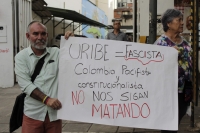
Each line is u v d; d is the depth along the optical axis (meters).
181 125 4.52
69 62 2.75
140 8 6.93
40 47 2.57
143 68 2.82
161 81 2.81
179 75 2.96
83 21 20.14
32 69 2.59
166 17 2.99
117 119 2.78
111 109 2.78
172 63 2.82
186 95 3.07
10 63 8.63
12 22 8.65
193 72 3.88
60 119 2.75
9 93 7.72
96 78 2.78
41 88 2.59
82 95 2.76
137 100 2.79
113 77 2.80
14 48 8.93
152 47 2.81
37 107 2.59
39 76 2.59
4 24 8.59
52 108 2.61
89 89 2.77
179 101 3.07
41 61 2.63
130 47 2.81
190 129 4.27
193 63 3.83
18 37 9.03
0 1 8.55
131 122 2.78
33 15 14.09
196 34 3.81
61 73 2.73
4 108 6.05
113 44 2.80
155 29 4.70
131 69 2.81
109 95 2.79
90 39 2.78
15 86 8.77
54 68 2.69
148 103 2.79
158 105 2.80
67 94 2.74
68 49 2.76
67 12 14.70
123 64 2.81
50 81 2.64
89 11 28.14
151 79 2.81
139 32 7.16
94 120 2.77
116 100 2.79
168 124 2.78
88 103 2.77
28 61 2.60
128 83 2.81
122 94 2.79
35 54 2.63
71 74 2.75
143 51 2.82
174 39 3.01
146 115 2.79
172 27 2.96
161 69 2.82
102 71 2.79
